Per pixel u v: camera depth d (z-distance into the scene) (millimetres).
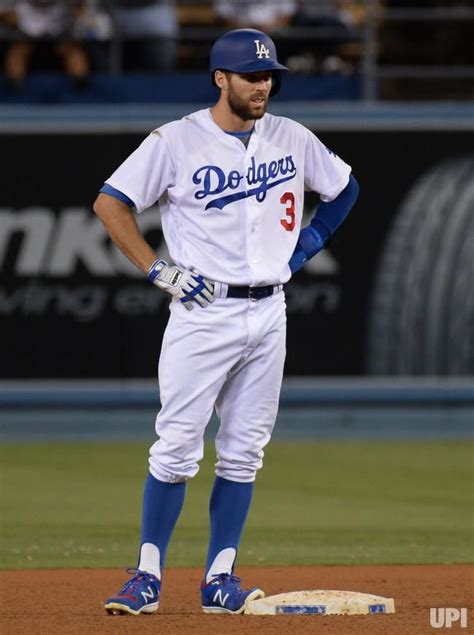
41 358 49344
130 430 49750
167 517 18703
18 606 20141
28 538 29422
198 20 54875
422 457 44500
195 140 18094
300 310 49688
